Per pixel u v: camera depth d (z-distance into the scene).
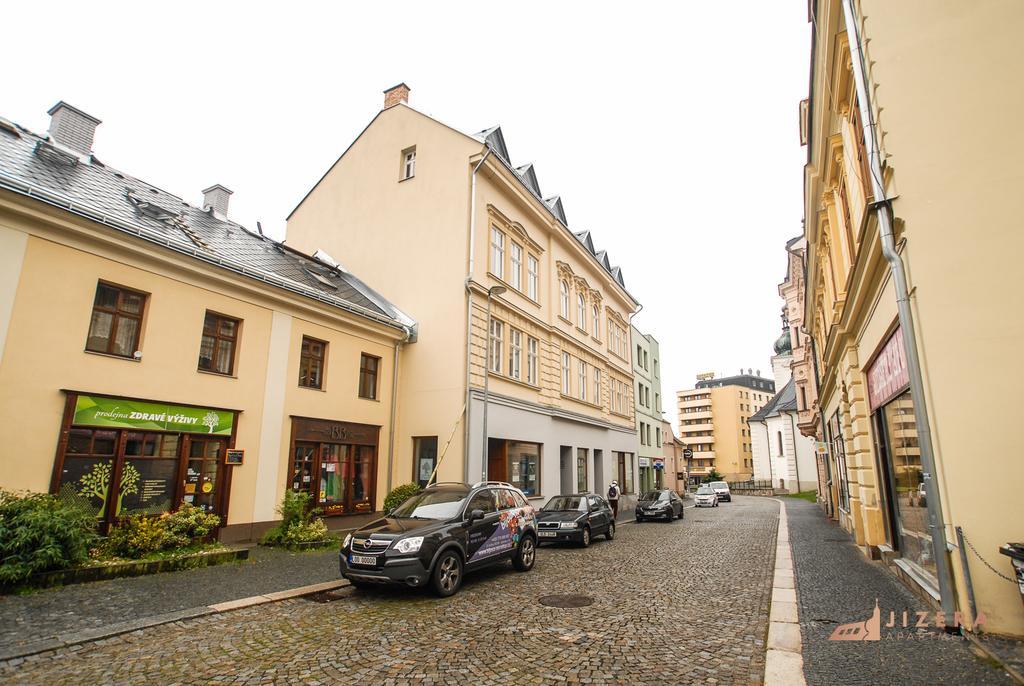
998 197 6.66
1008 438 6.20
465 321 17.70
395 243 20.06
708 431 100.44
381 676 5.35
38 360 9.52
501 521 10.50
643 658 5.85
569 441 24.33
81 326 10.16
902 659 5.47
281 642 6.36
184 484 11.62
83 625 6.57
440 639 6.48
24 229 9.52
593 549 14.80
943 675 5.01
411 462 17.62
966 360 6.48
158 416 11.23
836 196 13.09
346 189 22.36
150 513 10.91
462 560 9.19
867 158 7.75
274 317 14.00
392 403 17.70
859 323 11.66
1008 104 6.82
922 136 7.04
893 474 10.29
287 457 13.95
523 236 21.84
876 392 10.84
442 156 19.58
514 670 5.51
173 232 12.83
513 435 19.50
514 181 20.55
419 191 19.91
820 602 8.02
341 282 19.83
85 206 10.31
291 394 14.23
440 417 17.36
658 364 43.91
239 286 13.03
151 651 6.00
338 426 15.49
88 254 10.38
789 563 11.67
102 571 8.66
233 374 12.93
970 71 7.01
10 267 9.29
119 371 10.68
